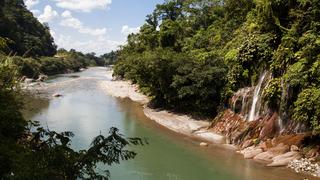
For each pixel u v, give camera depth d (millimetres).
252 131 28797
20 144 9562
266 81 30281
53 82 82062
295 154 24422
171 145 29188
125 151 7738
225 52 40031
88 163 7184
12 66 14461
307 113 24531
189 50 52375
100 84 79875
